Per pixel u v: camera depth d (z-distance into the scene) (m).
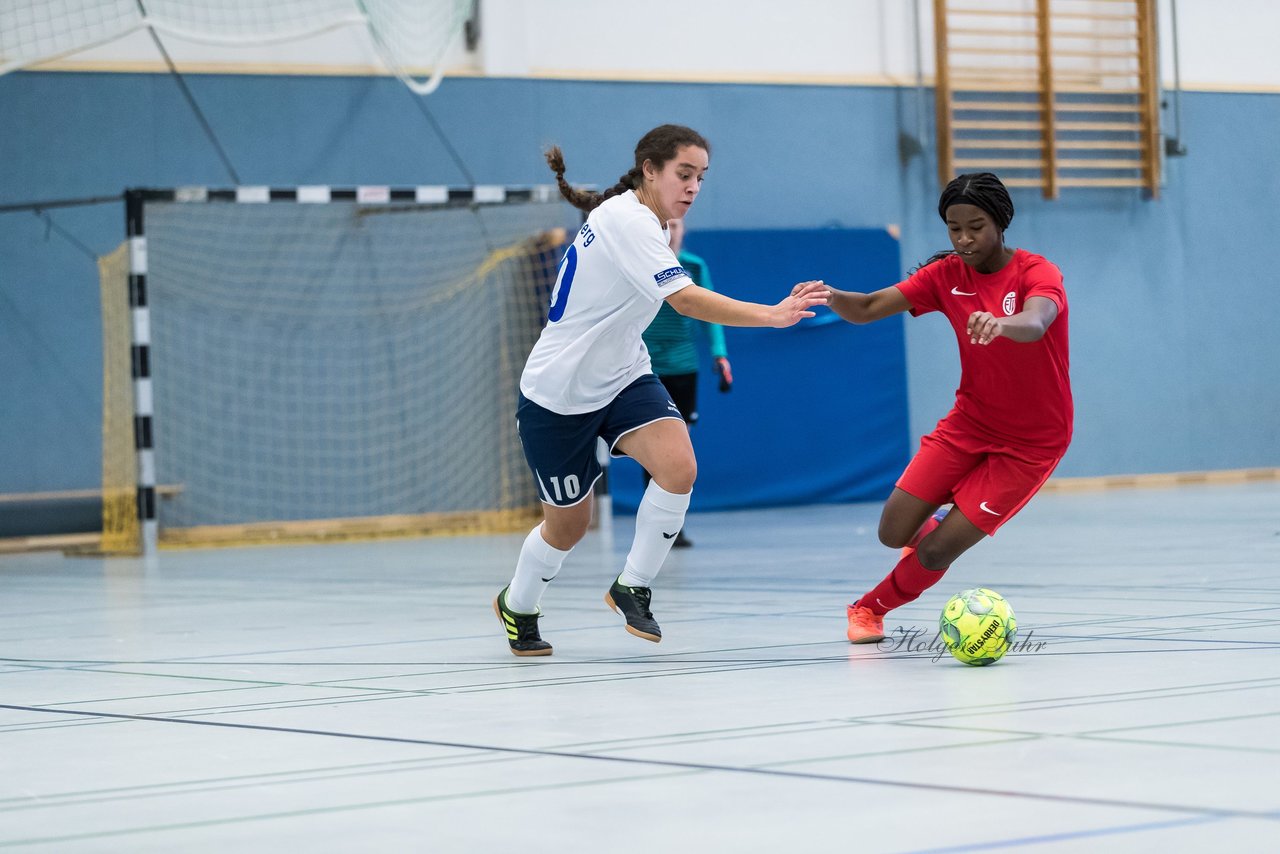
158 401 28.16
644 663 8.95
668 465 9.06
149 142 28.50
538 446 9.05
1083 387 35.34
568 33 31.77
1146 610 10.91
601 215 8.80
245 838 4.70
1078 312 35.31
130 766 6.07
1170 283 36.16
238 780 5.68
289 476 29.11
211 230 28.59
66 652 10.75
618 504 30.56
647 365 9.33
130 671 9.46
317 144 29.61
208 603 14.71
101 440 28.17
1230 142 36.78
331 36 29.75
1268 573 13.63
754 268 32.06
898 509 9.38
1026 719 6.39
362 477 29.56
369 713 7.29
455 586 15.83
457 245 30.16
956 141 33.97
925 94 34.19
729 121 32.78
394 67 27.38
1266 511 23.59
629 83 32.00
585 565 18.47
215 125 28.94
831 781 5.23
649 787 5.25
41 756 6.39
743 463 31.92
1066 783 5.05
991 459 9.09
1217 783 4.99
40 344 27.75
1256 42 37.19
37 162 27.75
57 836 4.83
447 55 30.70
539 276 29.86
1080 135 35.12
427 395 30.00
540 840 4.53
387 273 29.73
